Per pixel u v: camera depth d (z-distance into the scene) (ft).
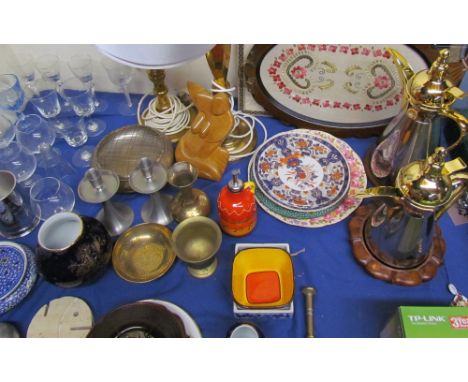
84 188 2.30
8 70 3.26
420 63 2.60
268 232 2.53
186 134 2.81
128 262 2.40
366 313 2.22
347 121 2.90
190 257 2.21
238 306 2.05
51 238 2.22
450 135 2.68
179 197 2.54
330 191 2.60
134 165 2.79
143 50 2.02
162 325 2.00
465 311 1.89
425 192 1.77
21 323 2.25
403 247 2.12
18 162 2.94
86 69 3.09
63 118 3.31
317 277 2.35
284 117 2.97
